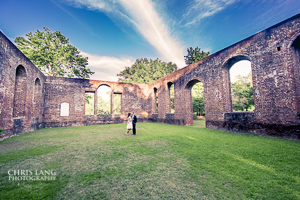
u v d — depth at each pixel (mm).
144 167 3559
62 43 24141
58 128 13250
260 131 7625
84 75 25312
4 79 7590
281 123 6816
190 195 2377
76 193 2449
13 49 8391
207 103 11156
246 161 3859
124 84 19672
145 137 7590
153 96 20141
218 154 4500
